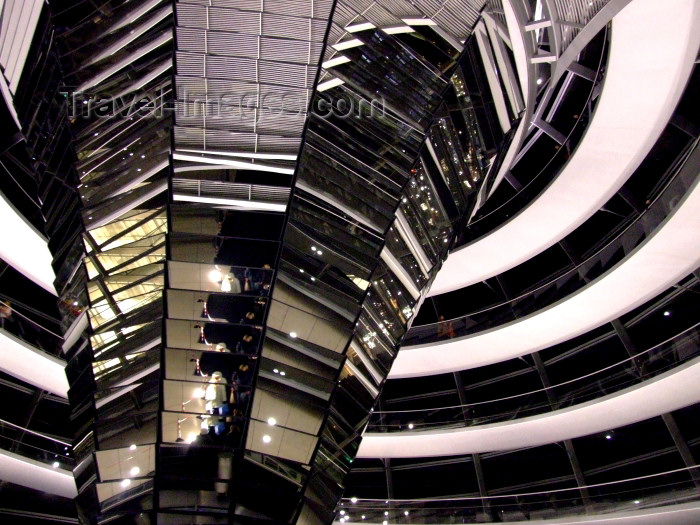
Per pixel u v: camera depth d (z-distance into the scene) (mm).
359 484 27531
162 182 10211
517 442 22016
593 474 23406
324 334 10336
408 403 29062
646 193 20406
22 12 11086
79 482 10242
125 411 9906
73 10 10602
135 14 10391
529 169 22297
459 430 22547
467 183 11906
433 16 10516
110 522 9609
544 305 22188
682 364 17641
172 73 9945
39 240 17938
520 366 27453
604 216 23672
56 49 10594
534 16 11695
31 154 12219
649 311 23047
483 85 11594
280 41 9789
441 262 12148
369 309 10953
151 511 9492
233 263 10016
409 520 20750
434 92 10766
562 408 20750
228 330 9984
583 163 17344
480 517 20078
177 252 10000
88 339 10359
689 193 15172
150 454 9680
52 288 20094
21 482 19203
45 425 23891
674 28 12656
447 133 11242
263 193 10094
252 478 9656
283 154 10086
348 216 10477
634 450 23016
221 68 9883
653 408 19125
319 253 10297
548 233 20469
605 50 15016
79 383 10609
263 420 9859
